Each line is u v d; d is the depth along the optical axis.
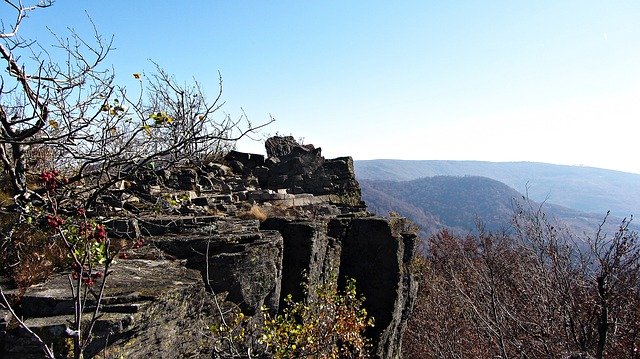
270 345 10.19
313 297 13.48
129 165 8.51
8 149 8.86
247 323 10.17
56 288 7.16
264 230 12.90
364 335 15.90
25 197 7.31
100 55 6.46
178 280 8.37
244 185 19.95
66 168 9.75
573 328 8.35
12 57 5.37
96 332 6.27
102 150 7.06
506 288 11.32
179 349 7.93
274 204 18.09
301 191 21.30
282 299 13.12
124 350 6.64
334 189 22.11
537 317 9.64
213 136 7.36
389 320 16.03
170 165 7.93
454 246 27.20
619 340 9.17
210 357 8.68
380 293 16.30
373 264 16.53
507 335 9.72
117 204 11.93
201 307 8.64
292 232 13.58
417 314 23.97
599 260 8.27
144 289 7.54
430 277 27.42
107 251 4.17
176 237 10.49
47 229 8.19
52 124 6.18
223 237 10.60
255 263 10.57
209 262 9.88
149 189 13.97
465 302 11.84
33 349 6.03
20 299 6.73
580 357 6.82
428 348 16.92
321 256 14.36
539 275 9.27
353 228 16.94
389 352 17.06
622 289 8.39
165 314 7.53
